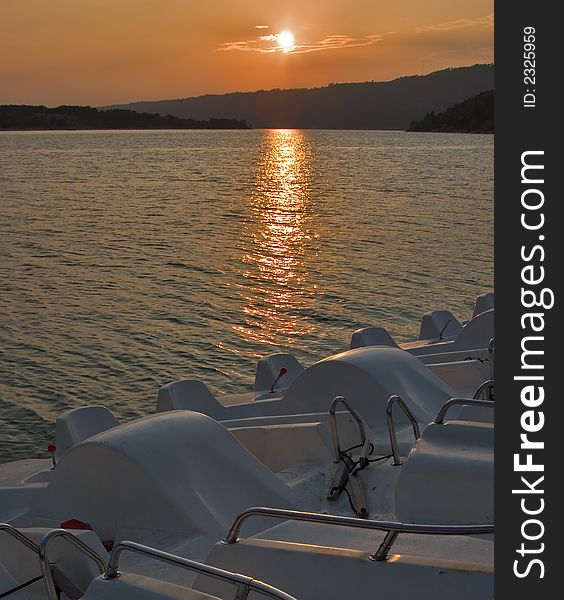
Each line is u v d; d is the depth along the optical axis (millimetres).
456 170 122250
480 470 6438
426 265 39594
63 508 7711
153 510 7277
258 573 5457
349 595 5129
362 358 10258
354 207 69250
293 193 84500
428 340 17172
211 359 24422
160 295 33938
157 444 7520
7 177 112375
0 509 8102
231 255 44406
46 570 5309
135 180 106688
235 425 10453
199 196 82562
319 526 6059
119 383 21969
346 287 34812
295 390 10602
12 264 41312
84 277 37906
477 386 12547
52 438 17891
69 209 69750
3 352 24781
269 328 28266
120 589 5023
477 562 5391
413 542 5746
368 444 8477
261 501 7637
